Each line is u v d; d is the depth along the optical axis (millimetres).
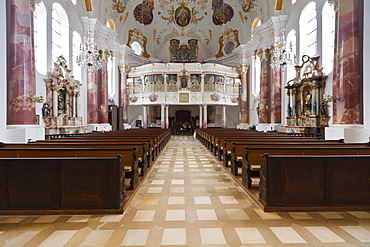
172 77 24031
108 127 18172
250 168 5258
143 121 24562
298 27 15031
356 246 2961
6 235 3248
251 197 4762
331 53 12070
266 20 18969
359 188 4051
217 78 24109
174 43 27453
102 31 18000
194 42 27422
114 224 3584
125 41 24594
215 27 26984
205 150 12820
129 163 5316
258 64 21359
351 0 8531
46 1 12367
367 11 8312
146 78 23984
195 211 4113
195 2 26766
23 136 8250
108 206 3971
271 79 17922
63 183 3924
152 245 3010
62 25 14648
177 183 5980
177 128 29578
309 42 14367
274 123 17344
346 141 8406
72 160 3910
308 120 12969
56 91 12648
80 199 3947
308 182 4027
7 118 8531
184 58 27422
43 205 3906
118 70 22953
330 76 11945
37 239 3143
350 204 4039
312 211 4012
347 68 8648
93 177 3945
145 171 6707
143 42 27031
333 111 9789
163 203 4516
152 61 27641
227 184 5879
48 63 12586
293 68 15766
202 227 3498
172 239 3150
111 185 3965
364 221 3645
